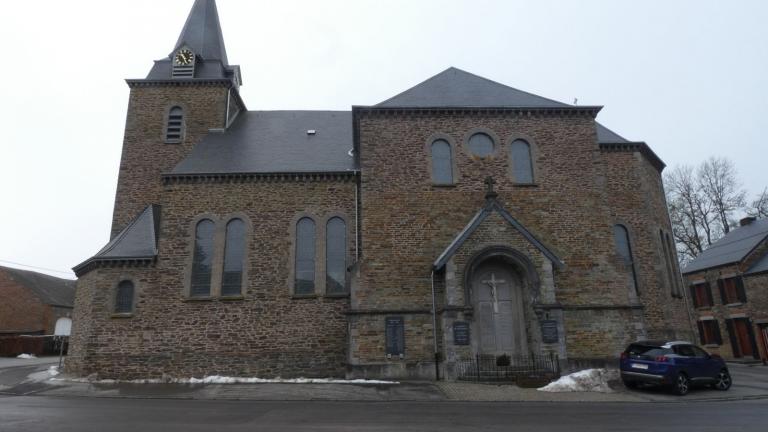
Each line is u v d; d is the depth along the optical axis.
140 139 24.84
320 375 18.80
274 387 15.66
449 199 19.16
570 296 18.11
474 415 10.84
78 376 18.81
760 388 16.33
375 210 18.86
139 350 18.70
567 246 18.75
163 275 19.47
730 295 30.47
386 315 17.56
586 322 17.67
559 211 19.20
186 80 25.73
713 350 31.44
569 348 17.36
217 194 20.53
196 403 12.84
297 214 20.47
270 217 20.36
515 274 17.80
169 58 27.55
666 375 14.61
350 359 17.09
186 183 20.55
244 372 18.67
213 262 19.77
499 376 15.93
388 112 19.92
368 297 17.78
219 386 16.11
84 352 18.77
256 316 19.27
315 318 19.34
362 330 17.38
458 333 16.42
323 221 20.44
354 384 15.99
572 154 19.86
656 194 24.30
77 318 20.33
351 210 20.61
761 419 10.48
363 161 19.41
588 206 19.25
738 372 22.36
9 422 9.73
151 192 23.98
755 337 28.41
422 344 17.30
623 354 15.94
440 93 21.38
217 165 21.42
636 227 22.34
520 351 17.06
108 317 18.94
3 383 17.45
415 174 19.34
